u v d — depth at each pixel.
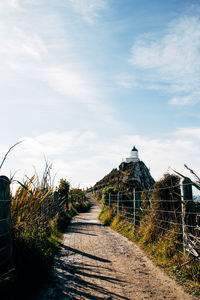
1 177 3.76
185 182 5.48
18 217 5.38
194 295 3.94
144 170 56.41
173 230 5.93
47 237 6.95
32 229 5.96
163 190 6.90
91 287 4.21
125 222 10.57
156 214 7.06
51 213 9.44
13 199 5.22
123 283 4.43
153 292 4.05
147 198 8.88
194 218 5.27
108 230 10.70
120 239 8.52
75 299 3.72
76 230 10.40
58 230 9.27
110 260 5.88
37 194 6.26
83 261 5.75
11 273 3.72
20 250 4.49
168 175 7.04
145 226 7.94
